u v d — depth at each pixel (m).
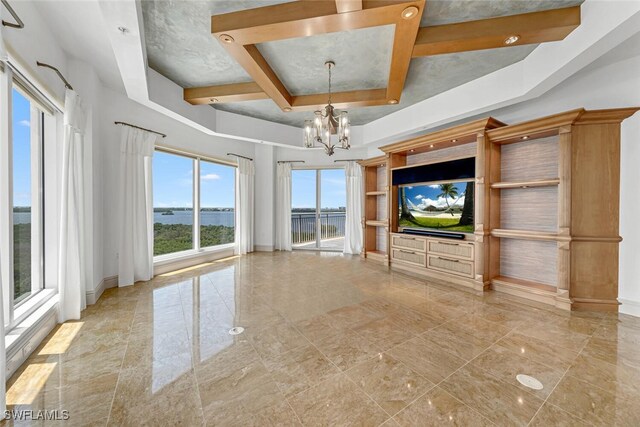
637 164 2.63
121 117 3.60
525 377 1.71
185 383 1.67
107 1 1.70
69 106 2.38
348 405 1.48
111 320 2.55
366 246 5.68
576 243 2.83
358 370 1.79
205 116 4.35
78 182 2.66
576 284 2.84
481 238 3.46
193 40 2.69
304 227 6.87
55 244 2.56
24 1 1.90
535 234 3.06
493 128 3.50
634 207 2.65
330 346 2.10
